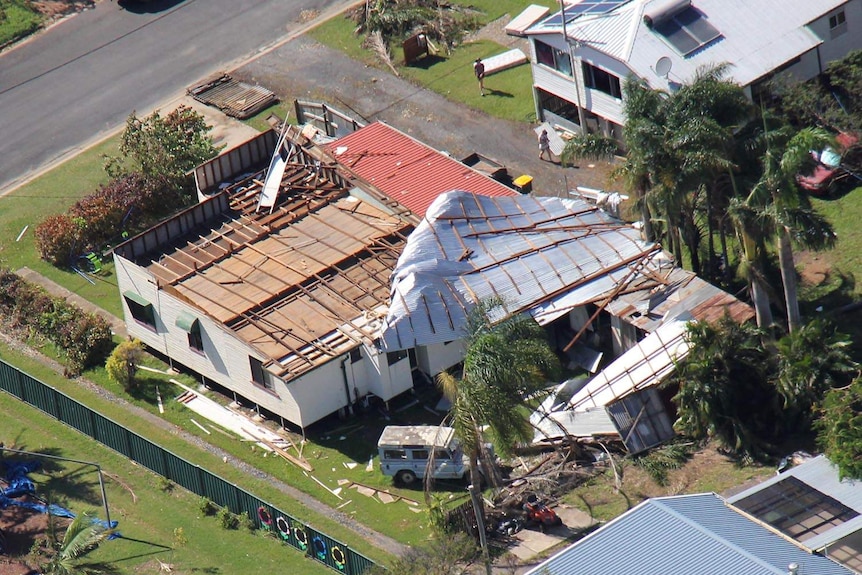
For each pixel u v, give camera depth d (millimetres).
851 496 181375
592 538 176875
